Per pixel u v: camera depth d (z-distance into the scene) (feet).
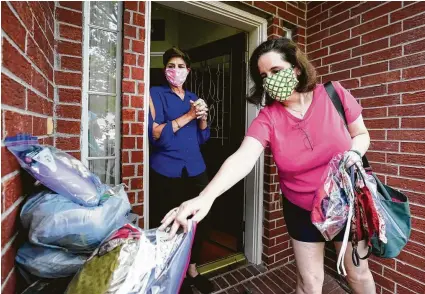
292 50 3.27
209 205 2.61
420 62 4.88
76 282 1.87
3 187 1.92
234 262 7.25
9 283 2.11
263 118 3.55
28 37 2.49
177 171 5.56
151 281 1.96
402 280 5.30
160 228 2.35
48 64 3.59
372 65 5.69
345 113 3.52
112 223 2.48
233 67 7.47
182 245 2.23
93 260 1.99
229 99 7.68
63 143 4.22
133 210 4.88
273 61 3.24
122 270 1.89
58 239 2.26
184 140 5.64
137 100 4.84
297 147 3.37
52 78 3.93
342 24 6.30
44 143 3.34
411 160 5.07
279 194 7.06
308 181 3.46
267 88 3.35
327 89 3.55
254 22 6.66
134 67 4.79
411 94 5.03
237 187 7.88
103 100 4.80
